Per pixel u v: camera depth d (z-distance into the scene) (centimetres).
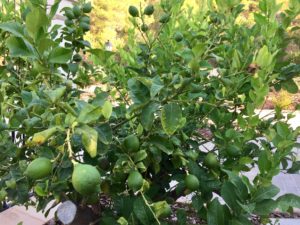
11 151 83
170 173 95
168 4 116
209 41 109
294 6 100
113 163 78
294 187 235
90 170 47
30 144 58
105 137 61
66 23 103
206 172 89
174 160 86
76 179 47
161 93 73
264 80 79
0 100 76
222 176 90
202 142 100
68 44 105
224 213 69
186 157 89
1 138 84
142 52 111
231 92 91
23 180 78
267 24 97
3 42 105
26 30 67
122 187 79
